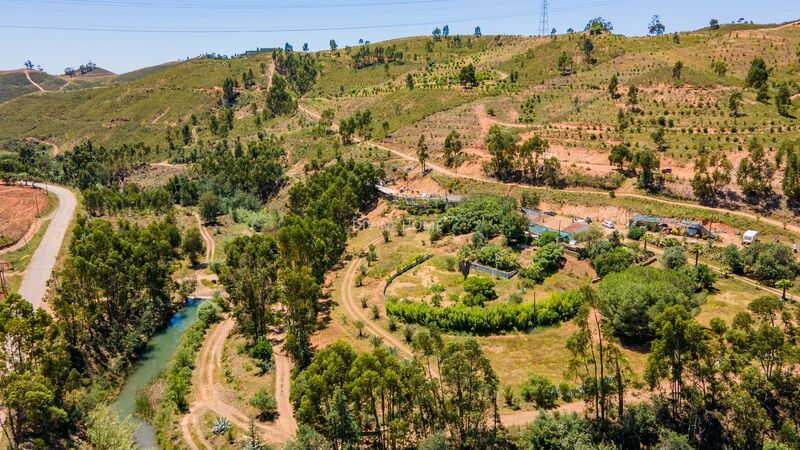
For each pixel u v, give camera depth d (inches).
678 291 3134.8
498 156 6166.3
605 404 2491.4
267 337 3580.2
